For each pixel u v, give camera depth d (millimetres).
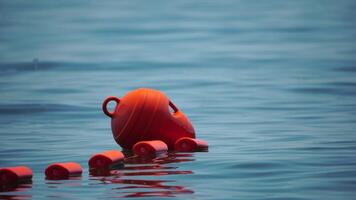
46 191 27922
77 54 86688
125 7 152250
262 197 26406
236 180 29062
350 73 66812
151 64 77562
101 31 112250
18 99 55469
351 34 99875
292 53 83250
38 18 135000
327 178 29000
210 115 47531
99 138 39969
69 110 50438
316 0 159625
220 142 37844
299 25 112938
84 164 33000
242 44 93625
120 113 36312
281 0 162125
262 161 32406
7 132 42312
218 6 150125
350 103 50750
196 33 106750
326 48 86500
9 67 77125
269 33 104812
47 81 66500
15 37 107125
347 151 34250
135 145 34812
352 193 26750
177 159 33438
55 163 33094
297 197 26328
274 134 39812
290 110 48500
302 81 62625
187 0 165250
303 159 32656
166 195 26859
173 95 57312
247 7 146875
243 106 50875
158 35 105688
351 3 150375
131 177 29969
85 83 64688
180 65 76500
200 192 27219
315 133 39656
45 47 94562
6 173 29453
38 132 42156
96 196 26938
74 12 144250
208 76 68000
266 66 74000
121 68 75188
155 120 35938
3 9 154625
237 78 66250
